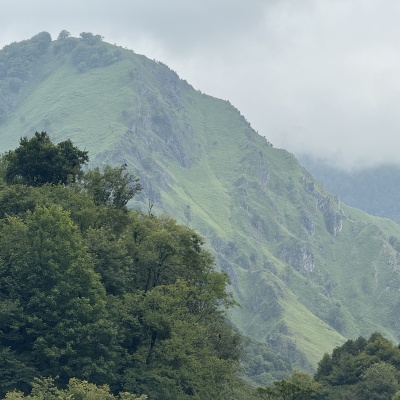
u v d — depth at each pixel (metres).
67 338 163.75
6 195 195.12
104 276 182.25
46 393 148.12
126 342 176.88
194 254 193.00
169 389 172.25
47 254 170.62
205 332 195.62
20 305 167.38
